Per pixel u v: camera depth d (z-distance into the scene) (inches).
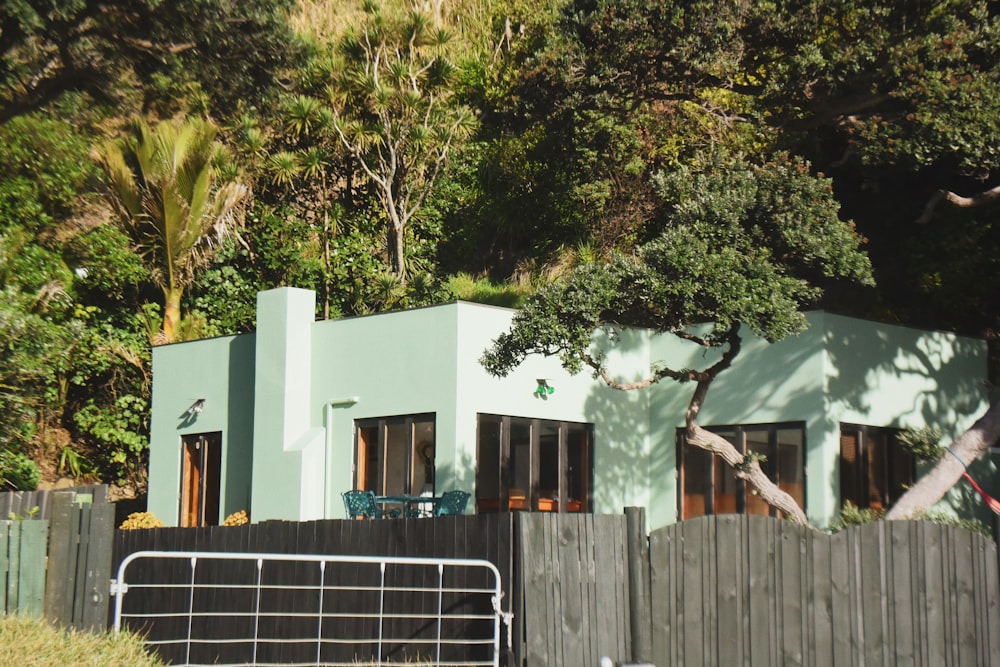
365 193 1132.5
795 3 840.9
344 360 724.7
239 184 1074.7
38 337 684.7
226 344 811.4
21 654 336.2
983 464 761.0
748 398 701.3
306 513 708.7
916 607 425.4
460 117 1104.2
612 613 403.2
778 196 585.3
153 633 533.6
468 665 404.2
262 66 965.8
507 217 1107.3
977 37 773.9
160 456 844.0
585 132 909.2
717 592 407.2
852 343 688.4
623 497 734.5
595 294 551.2
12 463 864.9
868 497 685.9
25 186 1019.3
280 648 483.8
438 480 662.5
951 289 891.4
